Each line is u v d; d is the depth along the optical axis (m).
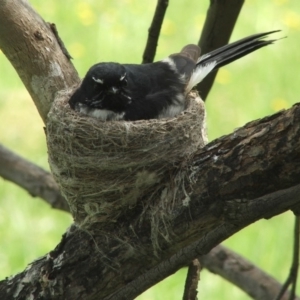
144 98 9.78
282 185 6.80
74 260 8.02
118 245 7.84
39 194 11.32
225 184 7.03
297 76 22.20
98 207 7.94
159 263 7.75
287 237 17.33
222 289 15.80
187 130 8.29
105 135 8.05
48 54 9.26
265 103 21.36
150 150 8.00
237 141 7.04
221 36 10.42
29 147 20.22
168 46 23.06
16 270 16.52
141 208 7.86
